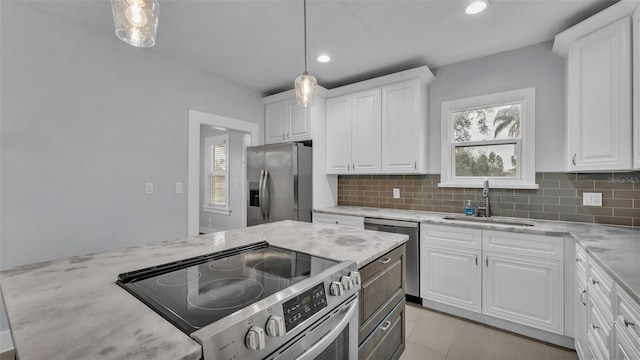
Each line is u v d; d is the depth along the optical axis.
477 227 2.29
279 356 0.80
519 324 2.16
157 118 2.85
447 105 2.99
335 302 1.03
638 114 1.65
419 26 2.28
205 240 1.59
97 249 2.43
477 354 1.95
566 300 1.95
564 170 2.40
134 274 1.03
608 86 1.83
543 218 2.50
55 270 1.08
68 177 2.27
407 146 2.97
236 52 2.78
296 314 0.86
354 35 2.42
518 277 2.13
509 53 2.68
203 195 5.91
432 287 2.53
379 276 1.42
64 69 2.25
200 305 0.83
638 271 1.12
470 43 2.54
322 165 3.59
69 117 2.28
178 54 2.83
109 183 2.51
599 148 1.88
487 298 2.26
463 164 2.92
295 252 1.36
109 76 2.51
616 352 1.15
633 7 1.67
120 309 0.77
